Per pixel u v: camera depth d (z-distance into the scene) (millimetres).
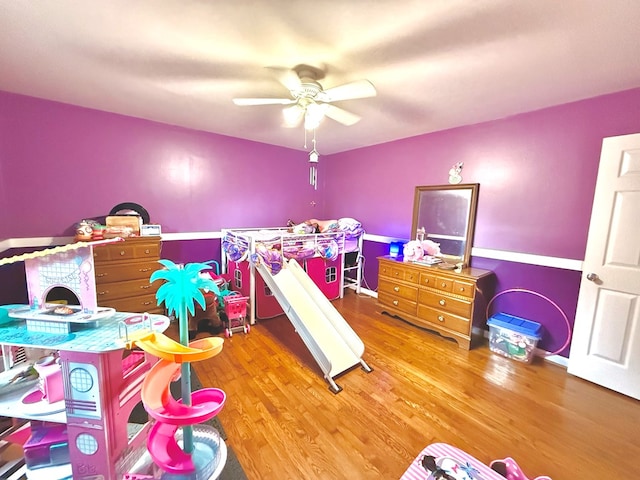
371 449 1460
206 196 3512
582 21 1278
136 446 1249
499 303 2729
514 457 1435
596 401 1884
